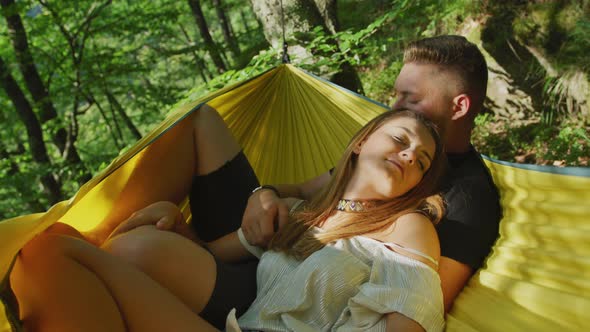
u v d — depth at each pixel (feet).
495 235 5.86
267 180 8.48
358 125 8.11
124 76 28.02
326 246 5.51
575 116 16.30
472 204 5.78
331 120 8.34
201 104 6.95
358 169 5.80
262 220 6.17
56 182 23.84
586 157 14.19
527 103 17.78
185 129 7.07
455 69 6.28
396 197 5.65
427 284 5.10
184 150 7.00
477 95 6.36
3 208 24.44
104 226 6.49
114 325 4.84
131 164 6.53
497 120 18.39
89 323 4.75
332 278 5.24
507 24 18.28
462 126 6.44
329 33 14.16
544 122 16.71
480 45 18.83
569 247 5.04
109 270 4.99
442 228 5.71
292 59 13.51
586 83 16.02
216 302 5.55
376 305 4.98
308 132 8.45
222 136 7.14
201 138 7.07
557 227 5.16
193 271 5.49
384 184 5.54
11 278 4.98
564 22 17.19
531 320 4.81
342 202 5.79
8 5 22.74
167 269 5.39
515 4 18.26
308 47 13.12
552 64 17.24
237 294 5.73
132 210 6.59
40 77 26.27
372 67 22.99
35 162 24.07
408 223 5.45
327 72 13.44
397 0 14.99
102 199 6.27
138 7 26.73
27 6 24.30
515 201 5.76
